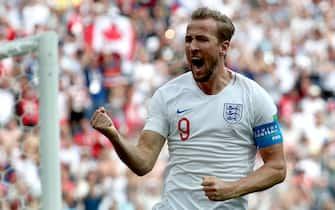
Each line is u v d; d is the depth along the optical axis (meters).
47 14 29.73
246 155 10.12
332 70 32.69
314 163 26.39
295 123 29.02
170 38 31.56
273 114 10.05
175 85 10.30
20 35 28.69
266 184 9.85
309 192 25.08
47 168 11.90
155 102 10.32
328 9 35.69
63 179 22.70
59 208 11.94
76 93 27.27
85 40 29.05
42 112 11.97
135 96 27.97
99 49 28.94
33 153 14.73
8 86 15.14
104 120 9.52
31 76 14.64
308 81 31.91
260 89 10.13
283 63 32.34
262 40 33.09
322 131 28.69
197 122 10.05
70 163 23.53
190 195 10.09
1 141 14.75
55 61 12.03
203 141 10.04
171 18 32.50
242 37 32.81
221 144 10.02
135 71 29.00
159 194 22.89
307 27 34.62
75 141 24.70
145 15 31.91
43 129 11.95
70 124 26.44
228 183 9.49
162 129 10.25
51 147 11.92
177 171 10.20
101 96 27.69
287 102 30.50
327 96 32.16
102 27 29.16
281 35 33.75
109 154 23.45
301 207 24.55
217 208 10.05
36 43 12.03
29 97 14.54
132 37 29.59
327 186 25.67
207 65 9.86
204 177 9.50
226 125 10.02
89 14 30.14
